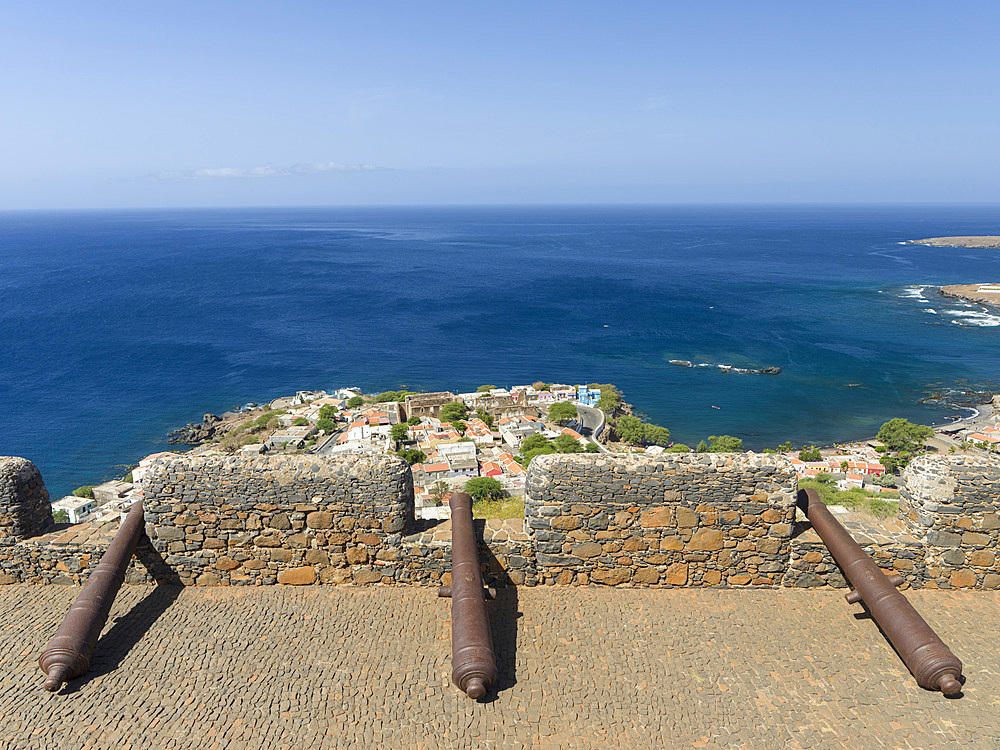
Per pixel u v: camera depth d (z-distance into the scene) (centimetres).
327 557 1024
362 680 856
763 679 873
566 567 1038
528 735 786
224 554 1025
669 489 1012
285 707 816
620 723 807
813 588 1038
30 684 840
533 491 1018
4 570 1043
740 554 1032
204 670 870
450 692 837
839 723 807
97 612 891
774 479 1009
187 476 1002
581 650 918
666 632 952
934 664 823
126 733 779
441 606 988
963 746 773
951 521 1006
